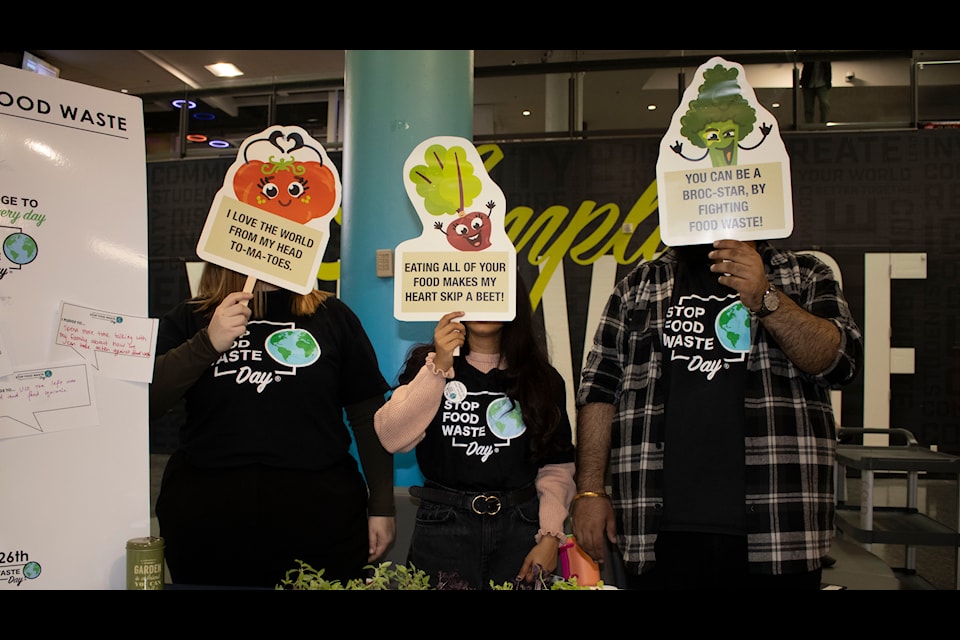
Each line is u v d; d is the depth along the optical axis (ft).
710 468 4.57
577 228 15.98
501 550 4.63
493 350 4.99
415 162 4.58
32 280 4.00
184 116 19.15
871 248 15.78
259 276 4.49
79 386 4.09
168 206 17.78
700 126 4.47
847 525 9.36
